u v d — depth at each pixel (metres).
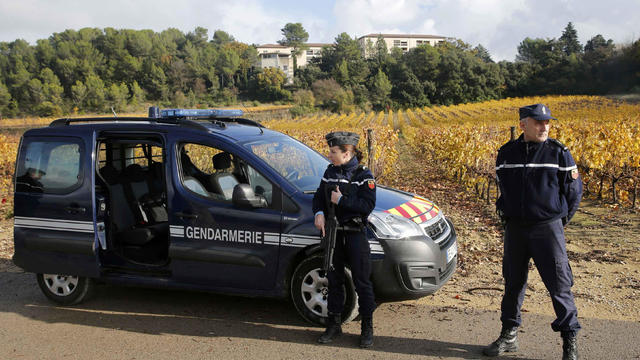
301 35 184.88
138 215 4.65
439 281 3.62
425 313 3.86
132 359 3.25
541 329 3.46
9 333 3.77
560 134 10.90
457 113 64.31
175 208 3.89
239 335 3.58
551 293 2.93
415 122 49.31
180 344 3.46
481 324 3.61
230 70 161.88
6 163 15.34
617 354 3.04
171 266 3.95
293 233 3.58
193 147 4.32
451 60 119.25
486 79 115.88
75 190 4.14
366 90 123.50
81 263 4.15
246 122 4.96
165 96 150.62
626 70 99.56
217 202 3.81
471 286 4.45
